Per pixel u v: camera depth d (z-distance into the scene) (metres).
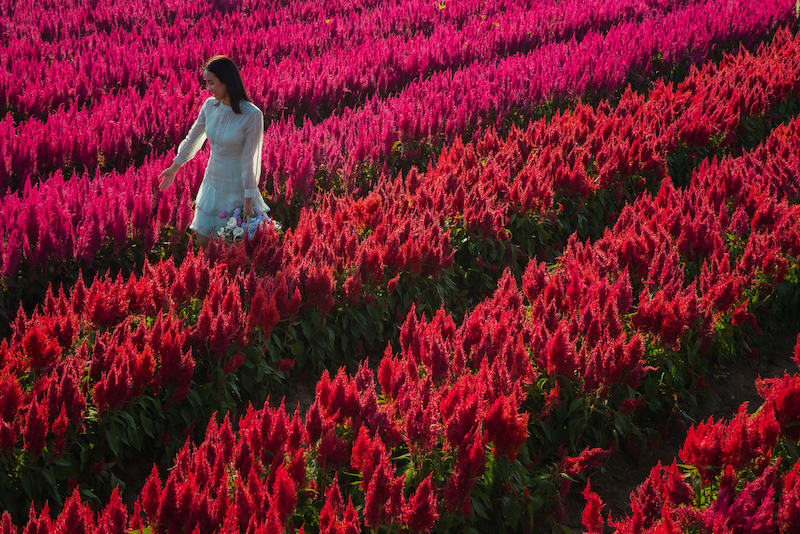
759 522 2.45
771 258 4.85
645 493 2.76
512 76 9.77
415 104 8.48
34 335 3.13
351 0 16.00
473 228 5.43
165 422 3.61
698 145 7.77
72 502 2.26
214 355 3.71
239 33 12.74
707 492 2.97
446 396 3.15
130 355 3.29
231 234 4.73
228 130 4.63
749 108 8.80
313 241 4.77
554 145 7.26
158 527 2.44
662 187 5.88
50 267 4.63
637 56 10.92
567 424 3.70
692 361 4.29
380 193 5.77
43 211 4.71
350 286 4.35
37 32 11.78
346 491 2.93
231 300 3.77
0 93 7.99
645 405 3.82
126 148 6.99
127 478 3.45
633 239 4.82
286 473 2.45
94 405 3.26
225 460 2.77
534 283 4.36
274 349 4.06
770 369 4.88
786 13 14.34
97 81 8.95
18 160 6.14
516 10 14.90
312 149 6.32
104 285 3.71
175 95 8.13
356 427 3.00
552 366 3.58
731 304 4.40
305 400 4.30
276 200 6.04
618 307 4.23
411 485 2.97
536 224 5.87
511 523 3.07
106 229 4.88
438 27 13.66
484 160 7.14
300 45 11.94
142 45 11.52
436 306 5.08
